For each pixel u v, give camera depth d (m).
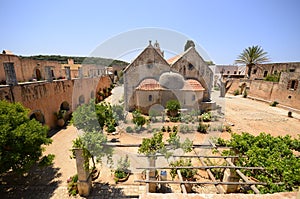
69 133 14.63
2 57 17.44
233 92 39.47
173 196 2.19
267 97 29.02
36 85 13.02
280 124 18.14
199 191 7.75
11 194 7.60
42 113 13.80
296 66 28.91
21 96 11.38
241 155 6.64
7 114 6.92
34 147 7.00
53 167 9.77
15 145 6.36
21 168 6.80
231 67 52.19
